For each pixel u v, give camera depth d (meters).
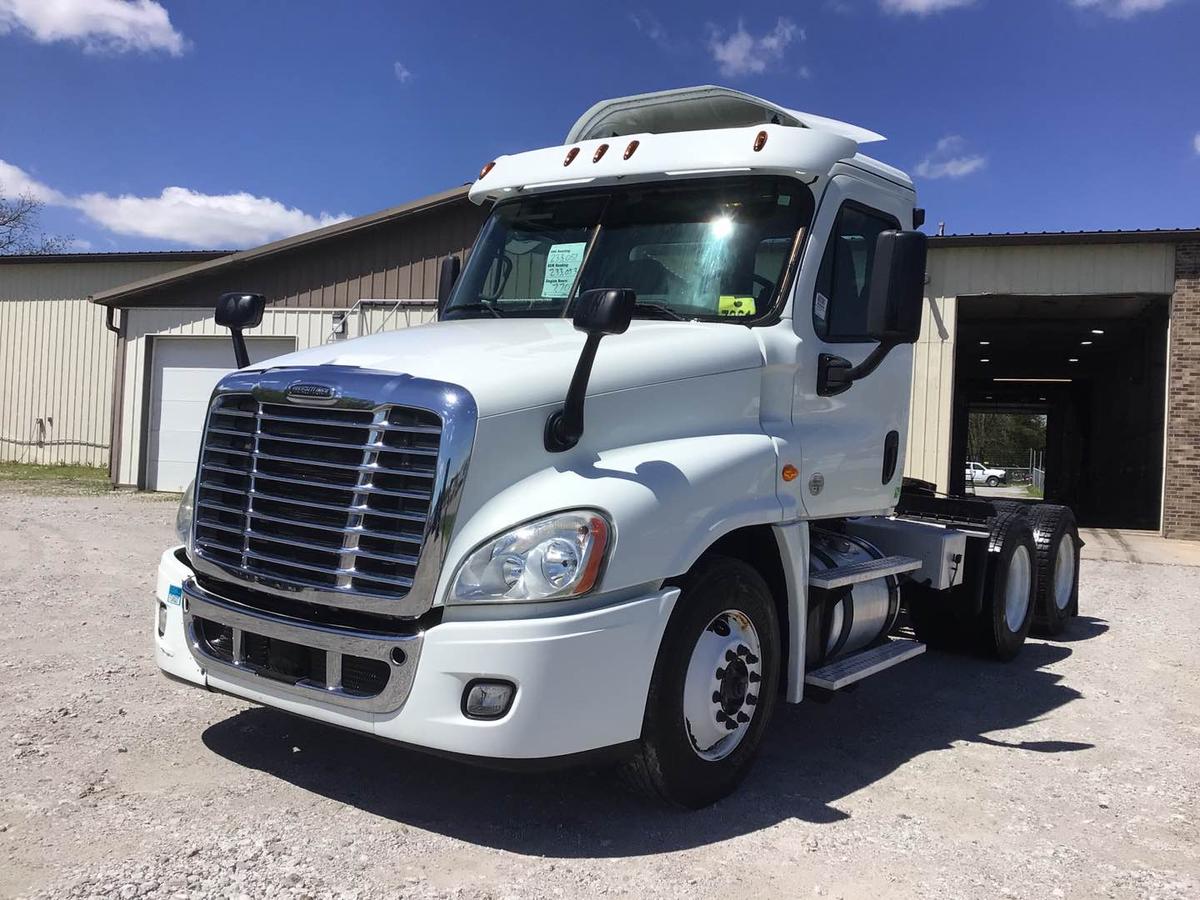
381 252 18.28
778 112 4.95
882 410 5.23
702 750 3.96
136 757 4.27
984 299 18.84
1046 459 48.81
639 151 4.87
